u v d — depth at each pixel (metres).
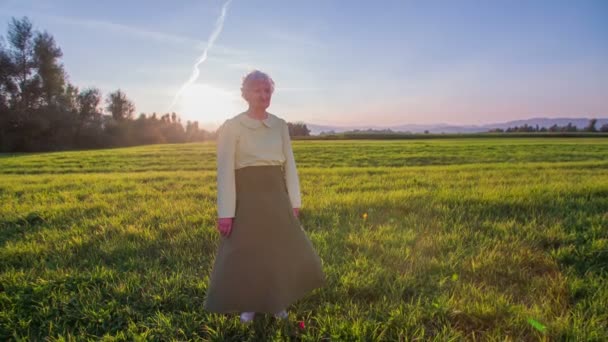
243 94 2.61
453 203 6.04
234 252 2.49
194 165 17.05
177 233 4.77
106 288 3.25
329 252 3.98
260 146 2.56
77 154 27.45
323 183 9.00
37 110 48.69
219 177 2.53
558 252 3.80
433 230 4.70
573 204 5.85
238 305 2.46
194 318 2.77
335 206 5.96
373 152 24.61
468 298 2.95
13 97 48.22
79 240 4.48
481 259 3.71
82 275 3.48
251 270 2.47
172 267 3.74
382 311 2.79
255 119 2.59
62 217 5.74
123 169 15.65
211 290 2.53
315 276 2.68
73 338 2.55
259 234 2.50
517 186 7.65
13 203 7.02
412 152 24.23
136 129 70.62
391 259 3.77
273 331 2.62
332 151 25.95
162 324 2.69
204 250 4.16
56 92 52.09
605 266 3.54
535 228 4.58
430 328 2.64
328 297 3.05
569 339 2.43
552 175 10.09
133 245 4.27
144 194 7.66
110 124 64.88
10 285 3.33
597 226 4.62
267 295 2.47
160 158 21.52
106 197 7.41
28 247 4.32
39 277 3.47
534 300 2.96
